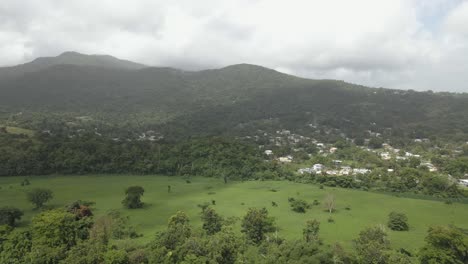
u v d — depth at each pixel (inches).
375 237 2308.1
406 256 2021.4
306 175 5187.0
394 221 2940.5
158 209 3538.4
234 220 2989.7
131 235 2618.1
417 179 4739.2
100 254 1662.2
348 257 1820.9
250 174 5339.6
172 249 1800.0
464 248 1868.8
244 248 2095.2
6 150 5172.2
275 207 3639.3
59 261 1688.0
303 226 2923.2
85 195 4099.4
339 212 3462.1
